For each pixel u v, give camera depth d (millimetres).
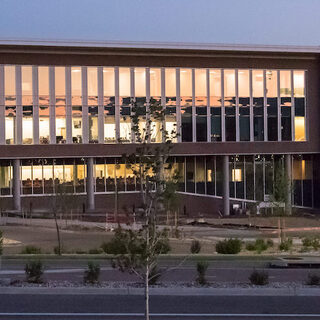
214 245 34750
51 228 42719
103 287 19625
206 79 56031
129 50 53781
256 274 20562
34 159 55469
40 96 52844
